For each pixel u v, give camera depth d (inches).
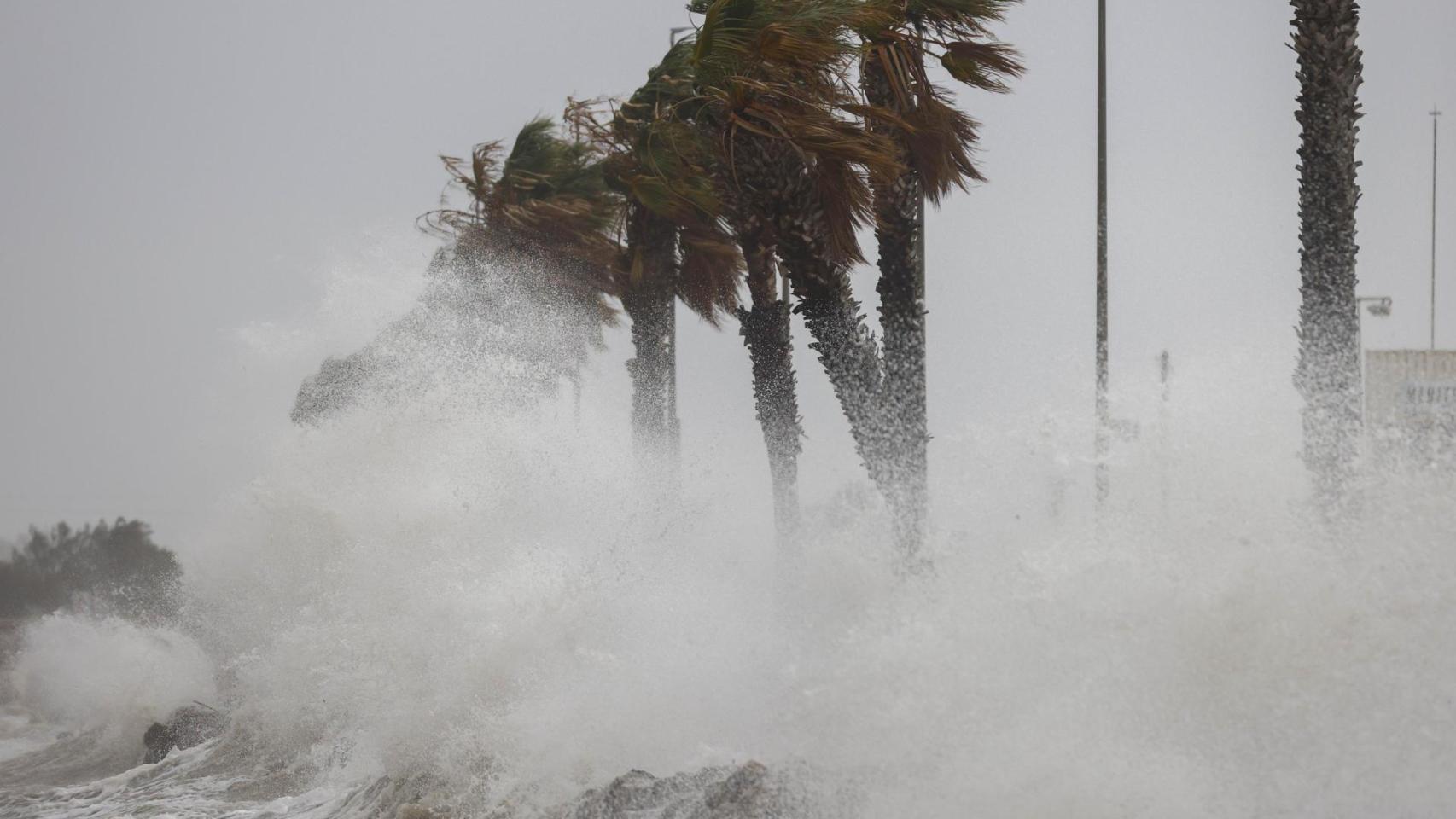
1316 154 1000.9
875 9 1262.3
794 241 1300.4
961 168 1390.3
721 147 1337.4
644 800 681.0
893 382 1328.7
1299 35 1005.2
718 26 1261.1
